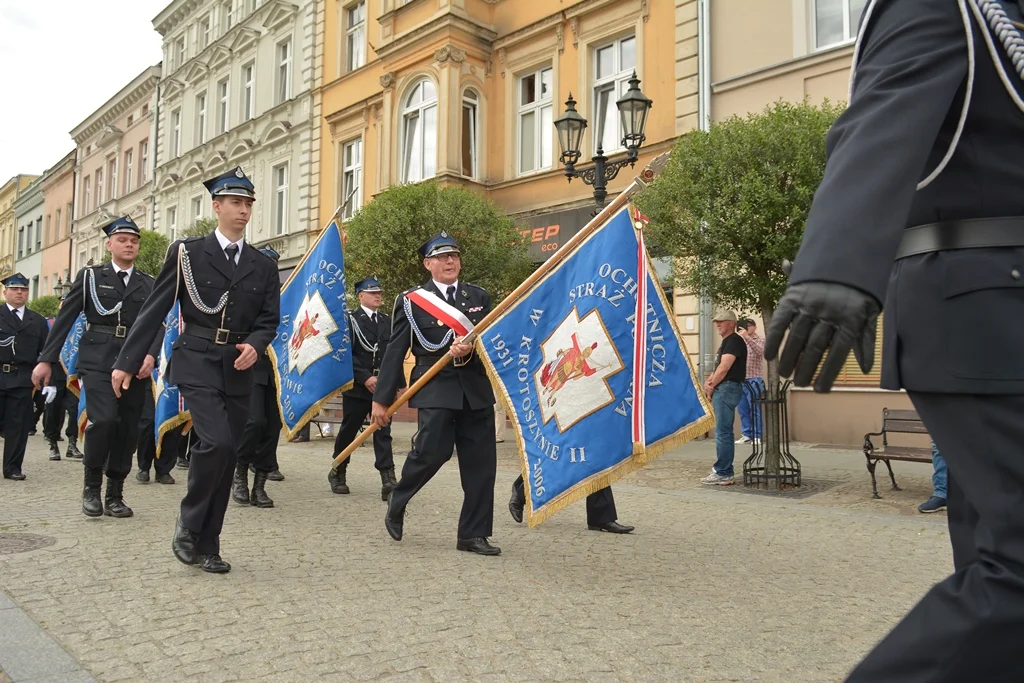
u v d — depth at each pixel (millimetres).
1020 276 1415
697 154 8305
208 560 4520
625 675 3072
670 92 13695
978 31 1415
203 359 4703
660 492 7672
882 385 1614
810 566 4852
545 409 4922
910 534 5766
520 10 16391
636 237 4945
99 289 6297
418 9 17281
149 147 31906
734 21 12773
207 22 28750
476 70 16703
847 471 8992
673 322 4918
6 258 50250
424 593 4156
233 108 25906
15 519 6000
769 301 8117
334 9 21438
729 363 7996
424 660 3197
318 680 2982
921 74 1381
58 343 6371
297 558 4898
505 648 3348
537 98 16312
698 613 3885
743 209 7691
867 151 1330
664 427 4742
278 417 7246
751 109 12477
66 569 4523
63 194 41469
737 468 9367
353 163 20828
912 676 1412
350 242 12602
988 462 1399
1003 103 1429
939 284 1477
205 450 4406
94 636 3441
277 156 23500
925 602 1449
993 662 1345
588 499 5848
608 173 9922
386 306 12672
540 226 15367
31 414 8586
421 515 6434
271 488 7953
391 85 17891
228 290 4758
